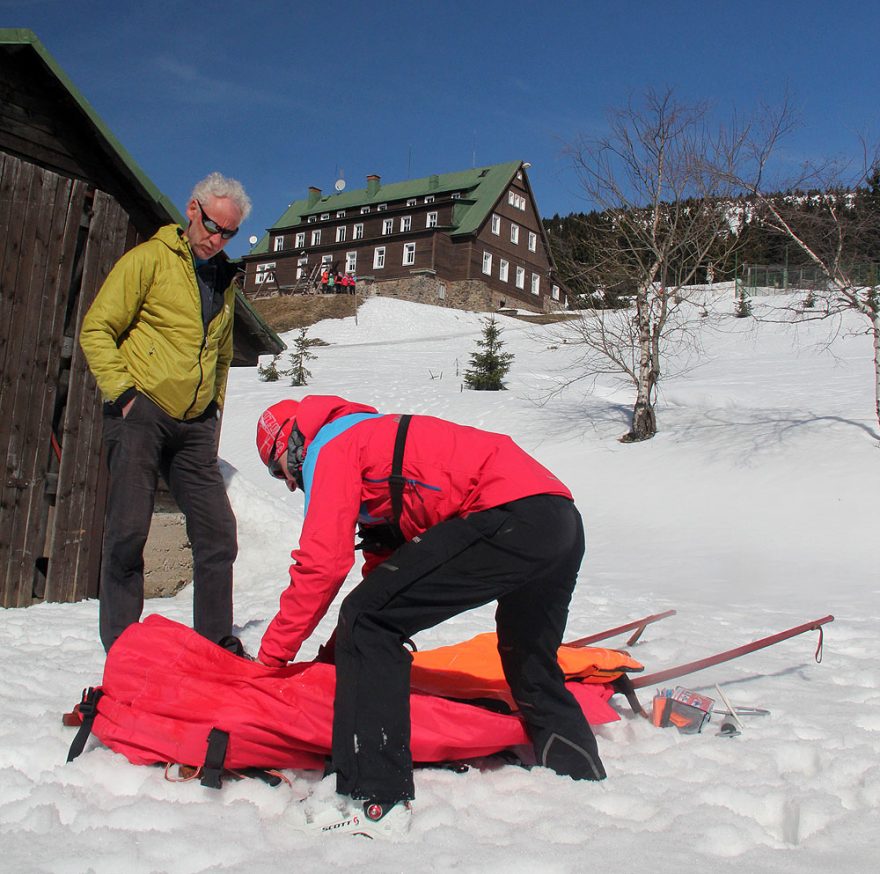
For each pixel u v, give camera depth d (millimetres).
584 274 17969
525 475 2705
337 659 2641
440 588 2623
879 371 14219
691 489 12781
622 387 21297
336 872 2152
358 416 2867
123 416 4223
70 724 3205
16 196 6004
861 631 5867
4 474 5906
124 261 4246
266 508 8188
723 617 6484
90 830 2342
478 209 53594
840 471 12391
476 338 36031
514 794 2682
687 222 17141
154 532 7266
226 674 2844
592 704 3283
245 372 28938
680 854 2264
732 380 21094
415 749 2789
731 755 3125
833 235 15492
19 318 5996
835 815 2570
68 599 6168
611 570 9227
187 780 2709
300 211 62812
